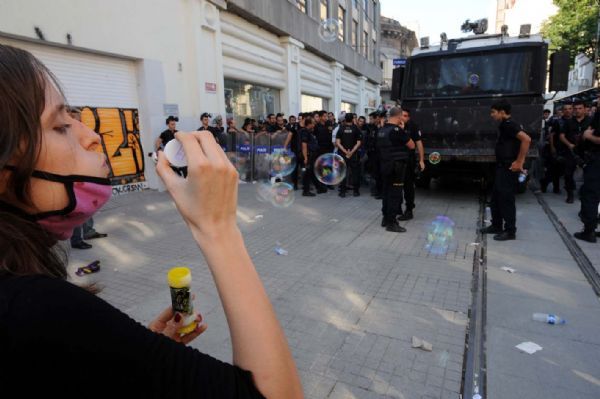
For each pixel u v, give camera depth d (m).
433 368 2.46
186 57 9.06
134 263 4.31
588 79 25.58
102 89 7.42
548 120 10.60
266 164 9.97
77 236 4.75
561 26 21.34
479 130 6.62
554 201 7.25
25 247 0.55
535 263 4.16
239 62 11.38
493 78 6.99
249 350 0.59
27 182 0.54
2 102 0.52
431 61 7.38
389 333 2.86
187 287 0.99
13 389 0.46
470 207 6.93
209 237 0.61
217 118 9.29
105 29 7.09
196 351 0.57
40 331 0.46
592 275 3.82
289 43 13.92
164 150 0.65
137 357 0.49
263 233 5.48
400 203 5.52
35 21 5.99
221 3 9.78
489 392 2.24
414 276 3.87
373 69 27.95
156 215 6.47
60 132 0.60
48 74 0.62
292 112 14.59
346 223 6.01
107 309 0.52
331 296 3.46
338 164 8.32
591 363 2.48
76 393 0.47
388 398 2.21
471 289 3.56
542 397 2.20
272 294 3.51
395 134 5.27
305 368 2.48
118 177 7.86
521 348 2.64
